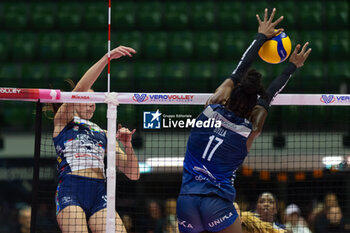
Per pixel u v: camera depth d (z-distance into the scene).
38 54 29.50
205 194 7.87
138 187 21.91
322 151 21.94
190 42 29.75
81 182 9.61
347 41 29.50
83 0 31.77
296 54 9.18
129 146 10.43
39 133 9.84
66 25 30.83
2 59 29.36
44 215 22.42
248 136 8.12
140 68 28.34
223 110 8.12
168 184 22.44
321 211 18.64
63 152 9.77
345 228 18.09
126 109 21.20
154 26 30.70
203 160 8.07
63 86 27.83
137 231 20.77
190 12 31.22
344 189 16.83
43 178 22.44
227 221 7.84
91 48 29.50
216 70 28.47
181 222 8.08
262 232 10.99
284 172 21.69
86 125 10.09
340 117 24.88
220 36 30.03
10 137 24.92
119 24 30.75
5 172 24.61
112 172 9.49
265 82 26.62
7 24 30.80
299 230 16.34
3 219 24.25
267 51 9.20
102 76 27.08
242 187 21.83
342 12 30.78
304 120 24.67
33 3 31.69
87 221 9.73
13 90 9.61
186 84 27.38
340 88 27.70
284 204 21.30
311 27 30.48
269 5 31.22
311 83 27.66
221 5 31.55
